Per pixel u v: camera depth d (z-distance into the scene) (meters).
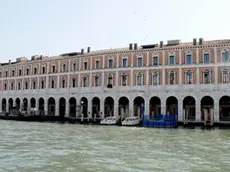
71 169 20.06
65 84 76.94
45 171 19.42
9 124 61.12
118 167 20.84
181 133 46.12
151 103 66.88
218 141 35.69
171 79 63.06
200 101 59.94
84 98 74.81
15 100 87.94
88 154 25.69
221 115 60.38
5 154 24.88
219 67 58.88
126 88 67.56
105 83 70.50
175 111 64.56
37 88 82.56
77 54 77.81
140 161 23.06
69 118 70.81
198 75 60.59
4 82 92.00
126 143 33.31
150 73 65.25
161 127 57.47
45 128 52.41
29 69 85.38
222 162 22.97
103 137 39.16
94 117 69.19
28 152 26.12
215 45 59.41
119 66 68.88
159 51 64.75
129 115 66.69
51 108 81.44
